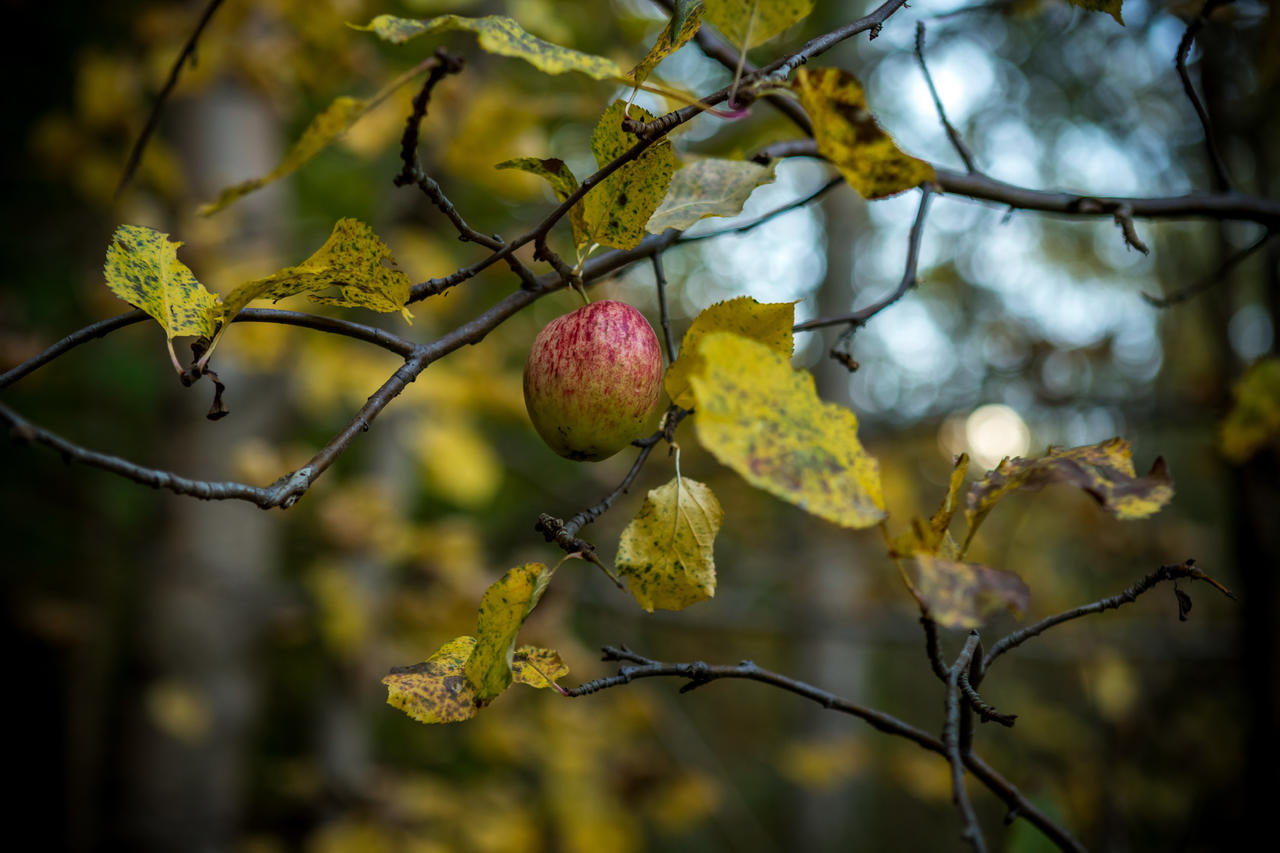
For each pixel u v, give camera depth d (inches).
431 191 34.3
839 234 249.9
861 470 28.9
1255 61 107.3
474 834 146.6
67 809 227.8
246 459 131.6
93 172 133.3
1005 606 28.5
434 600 149.6
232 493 28.8
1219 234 122.5
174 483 27.4
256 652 159.8
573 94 142.5
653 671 39.5
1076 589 208.1
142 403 210.2
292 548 192.9
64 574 221.0
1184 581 193.8
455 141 116.1
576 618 250.4
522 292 40.8
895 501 185.5
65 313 198.8
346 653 144.1
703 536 38.2
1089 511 177.8
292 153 25.9
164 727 148.4
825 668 228.1
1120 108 156.8
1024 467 34.4
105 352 199.9
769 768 334.0
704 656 316.5
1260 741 107.2
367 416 33.5
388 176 180.2
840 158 30.2
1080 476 33.2
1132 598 39.1
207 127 148.9
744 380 28.8
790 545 219.6
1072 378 173.5
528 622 143.8
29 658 235.1
